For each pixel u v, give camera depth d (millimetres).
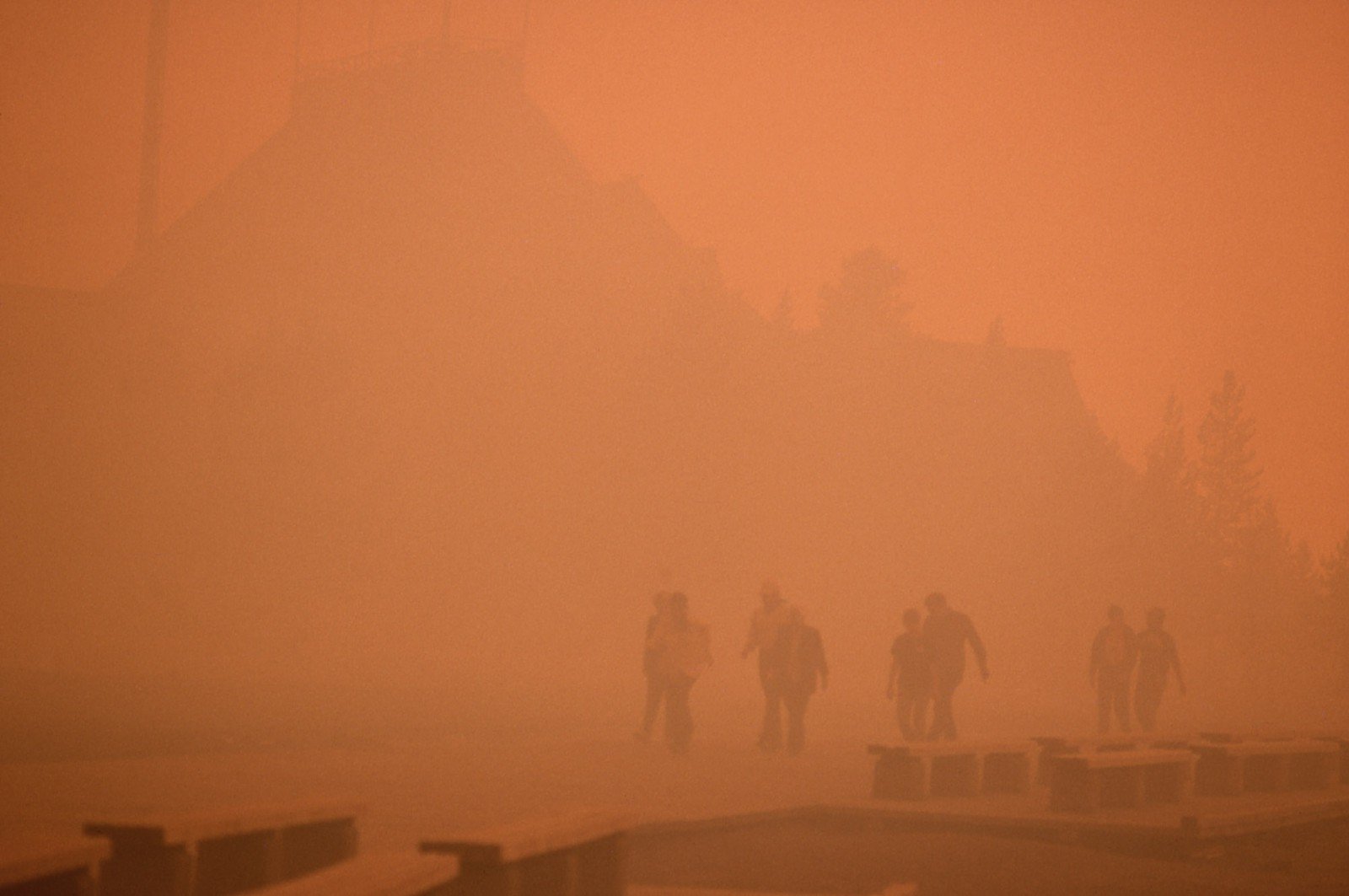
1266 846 49188
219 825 25344
